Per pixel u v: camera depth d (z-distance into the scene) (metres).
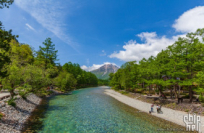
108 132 14.83
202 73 21.55
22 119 16.61
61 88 61.34
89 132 14.68
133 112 24.16
